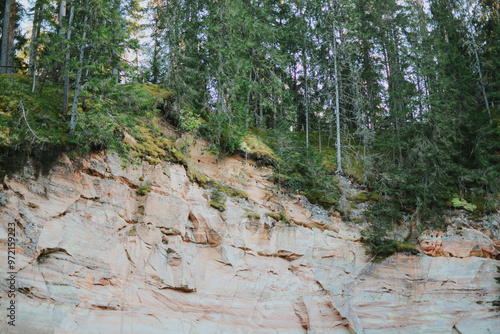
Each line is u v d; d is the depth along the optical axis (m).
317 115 33.94
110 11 19.77
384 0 35.66
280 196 25.97
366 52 37.03
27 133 18.47
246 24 28.02
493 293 26.47
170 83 24.25
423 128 28.92
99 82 19.48
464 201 28.23
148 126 22.89
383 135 31.08
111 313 18.31
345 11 32.84
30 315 16.02
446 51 33.16
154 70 25.77
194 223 22.55
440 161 28.23
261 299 23.05
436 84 30.80
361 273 25.70
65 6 22.14
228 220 23.52
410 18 33.72
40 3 20.58
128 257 19.70
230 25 26.77
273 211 25.42
